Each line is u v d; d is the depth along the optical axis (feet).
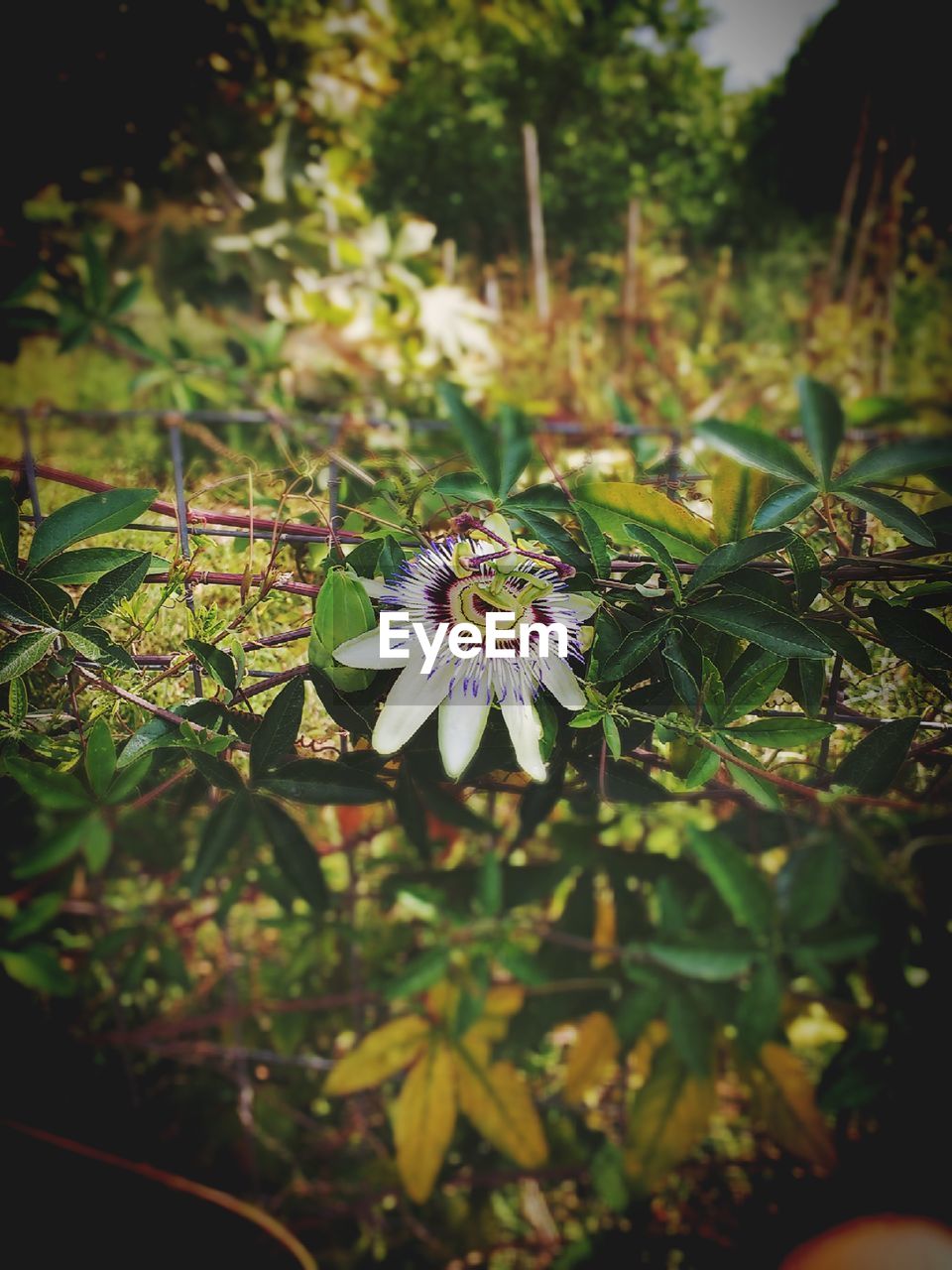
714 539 1.06
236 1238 1.70
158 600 1.11
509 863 1.78
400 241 3.04
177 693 1.13
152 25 2.56
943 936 1.61
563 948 1.78
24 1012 1.85
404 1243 1.83
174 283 3.00
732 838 1.62
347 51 3.01
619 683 1.10
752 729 1.08
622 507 1.07
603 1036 1.75
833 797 1.15
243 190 2.96
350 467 1.13
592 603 1.07
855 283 4.10
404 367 3.00
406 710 1.05
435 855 1.86
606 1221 1.85
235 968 1.87
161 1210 1.72
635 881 1.78
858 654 1.06
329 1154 1.90
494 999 1.73
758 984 1.60
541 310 3.79
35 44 2.42
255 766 1.13
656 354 3.72
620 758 1.16
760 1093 1.67
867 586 1.09
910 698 1.14
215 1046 1.87
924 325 4.11
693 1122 1.69
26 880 1.84
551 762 1.18
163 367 2.77
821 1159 1.65
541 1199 1.89
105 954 1.83
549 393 3.52
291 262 2.96
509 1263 1.80
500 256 4.99
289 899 1.75
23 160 2.59
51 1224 1.67
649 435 1.92
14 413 1.68
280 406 2.70
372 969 1.92
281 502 1.12
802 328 4.16
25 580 1.04
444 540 1.09
